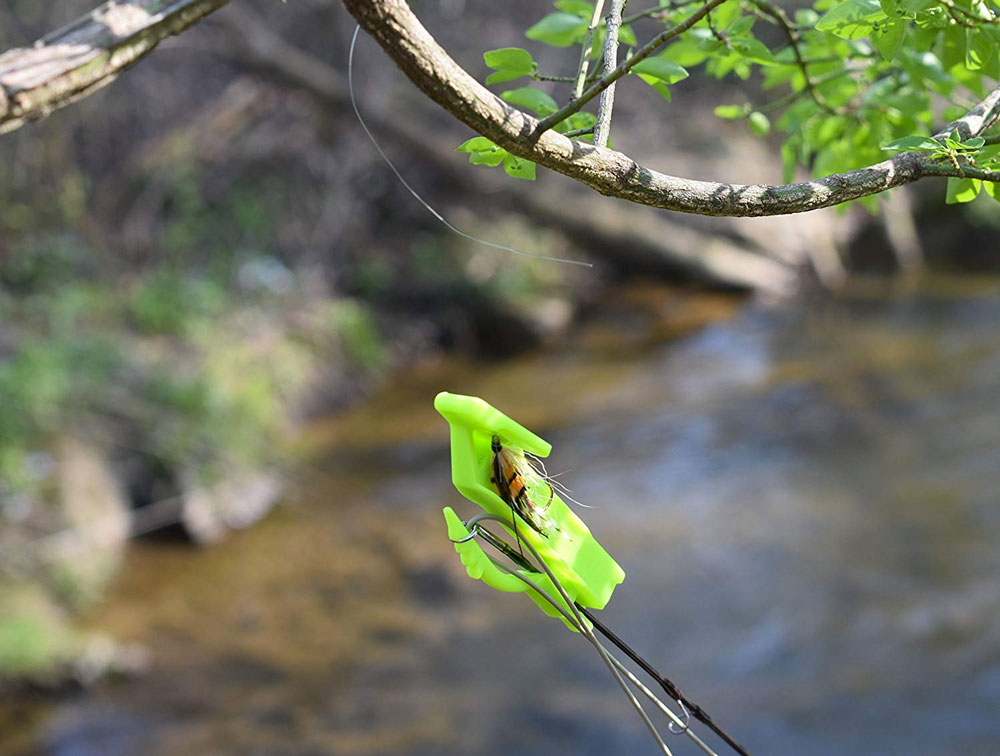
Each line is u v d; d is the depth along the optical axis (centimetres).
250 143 1251
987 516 699
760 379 984
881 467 787
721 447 856
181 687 607
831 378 966
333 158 1265
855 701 550
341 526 785
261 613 680
